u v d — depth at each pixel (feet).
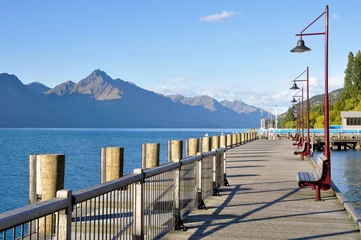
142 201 20.59
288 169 65.82
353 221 29.27
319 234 25.90
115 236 17.60
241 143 157.17
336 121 364.79
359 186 97.60
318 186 37.81
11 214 10.26
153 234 23.21
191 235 25.57
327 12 48.98
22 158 166.81
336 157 195.72
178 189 27.04
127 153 191.11
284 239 24.75
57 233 12.96
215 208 34.06
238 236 25.35
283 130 276.62
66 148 238.89
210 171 40.09
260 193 42.04
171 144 49.67
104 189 15.85
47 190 23.67
